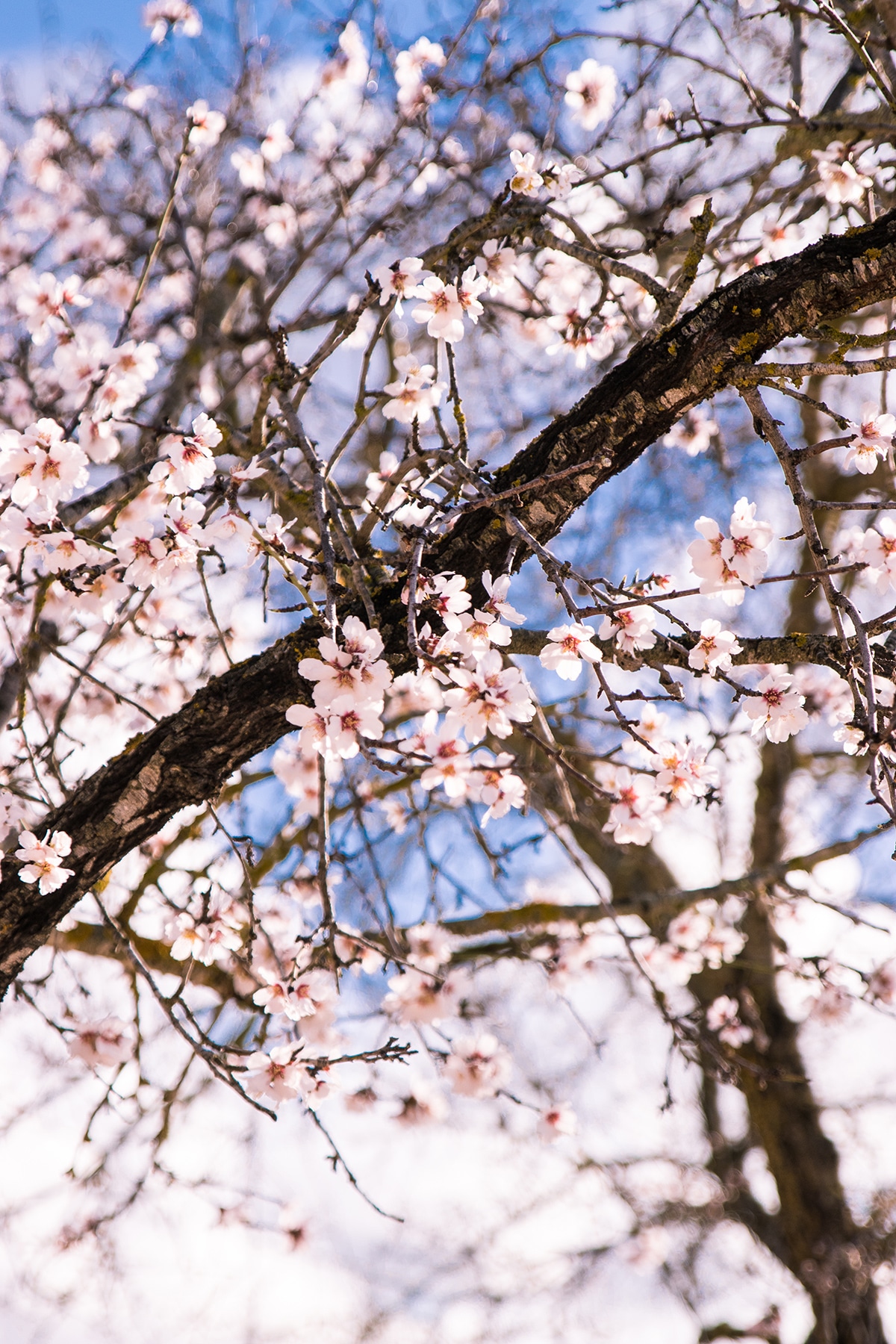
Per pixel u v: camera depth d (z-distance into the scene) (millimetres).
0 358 4367
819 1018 4914
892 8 2670
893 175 3672
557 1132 3791
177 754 2547
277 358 2725
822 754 6934
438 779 2184
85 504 2906
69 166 5289
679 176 3736
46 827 2623
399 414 2707
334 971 2662
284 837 4668
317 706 1762
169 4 4715
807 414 5871
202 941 2625
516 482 2432
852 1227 6387
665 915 5488
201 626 4293
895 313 3574
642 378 2355
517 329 4863
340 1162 2582
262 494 3541
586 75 3729
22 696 2928
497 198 2975
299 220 5117
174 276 5195
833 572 1948
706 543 1978
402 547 2467
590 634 1984
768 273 2266
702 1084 7547
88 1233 4258
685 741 2471
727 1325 6875
